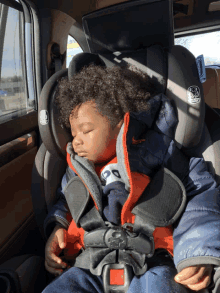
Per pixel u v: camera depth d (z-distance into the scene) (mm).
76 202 748
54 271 765
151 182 723
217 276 635
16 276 684
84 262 742
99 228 687
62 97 830
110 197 699
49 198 920
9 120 1105
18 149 1130
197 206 697
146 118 788
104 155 731
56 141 882
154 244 683
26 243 1089
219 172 823
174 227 722
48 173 916
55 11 1281
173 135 812
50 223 834
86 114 709
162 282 623
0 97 1125
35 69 1342
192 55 866
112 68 832
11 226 1015
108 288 663
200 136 812
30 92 1356
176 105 812
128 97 750
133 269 670
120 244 663
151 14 903
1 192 970
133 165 731
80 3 1312
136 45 983
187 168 792
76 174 832
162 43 968
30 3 1221
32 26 1300
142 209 677
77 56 916
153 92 831
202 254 608
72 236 801
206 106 936
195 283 637
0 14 1127
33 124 1272
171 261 738
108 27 956
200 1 1590
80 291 645
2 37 1143
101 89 743
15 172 1085
